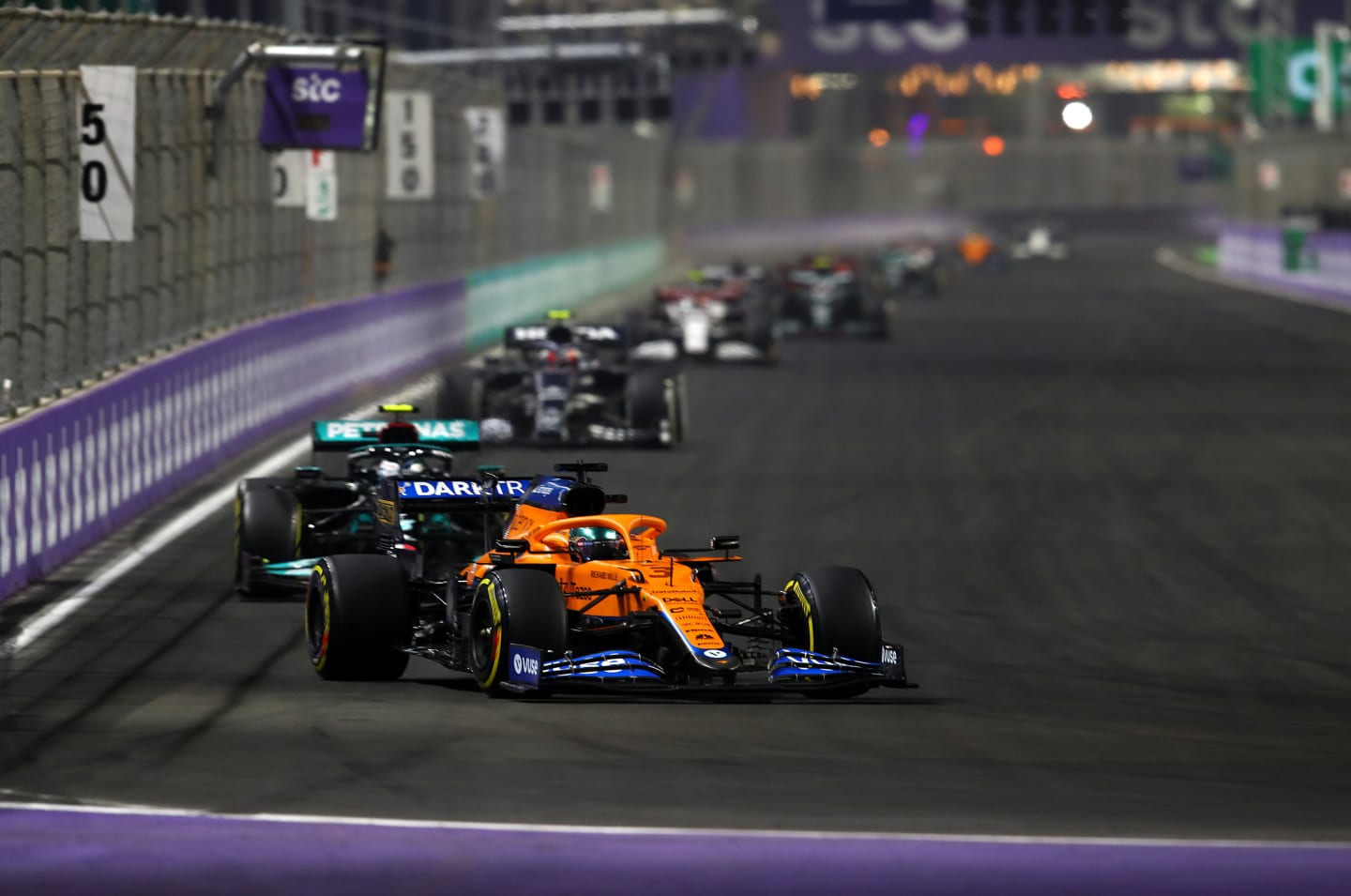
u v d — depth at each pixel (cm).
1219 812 3075
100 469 6309
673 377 8950
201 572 5688
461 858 2638
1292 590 5766
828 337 16812
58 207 6231
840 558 6138
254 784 3125
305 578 5069
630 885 2517
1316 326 18562
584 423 8975
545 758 3375
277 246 10138
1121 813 3045
